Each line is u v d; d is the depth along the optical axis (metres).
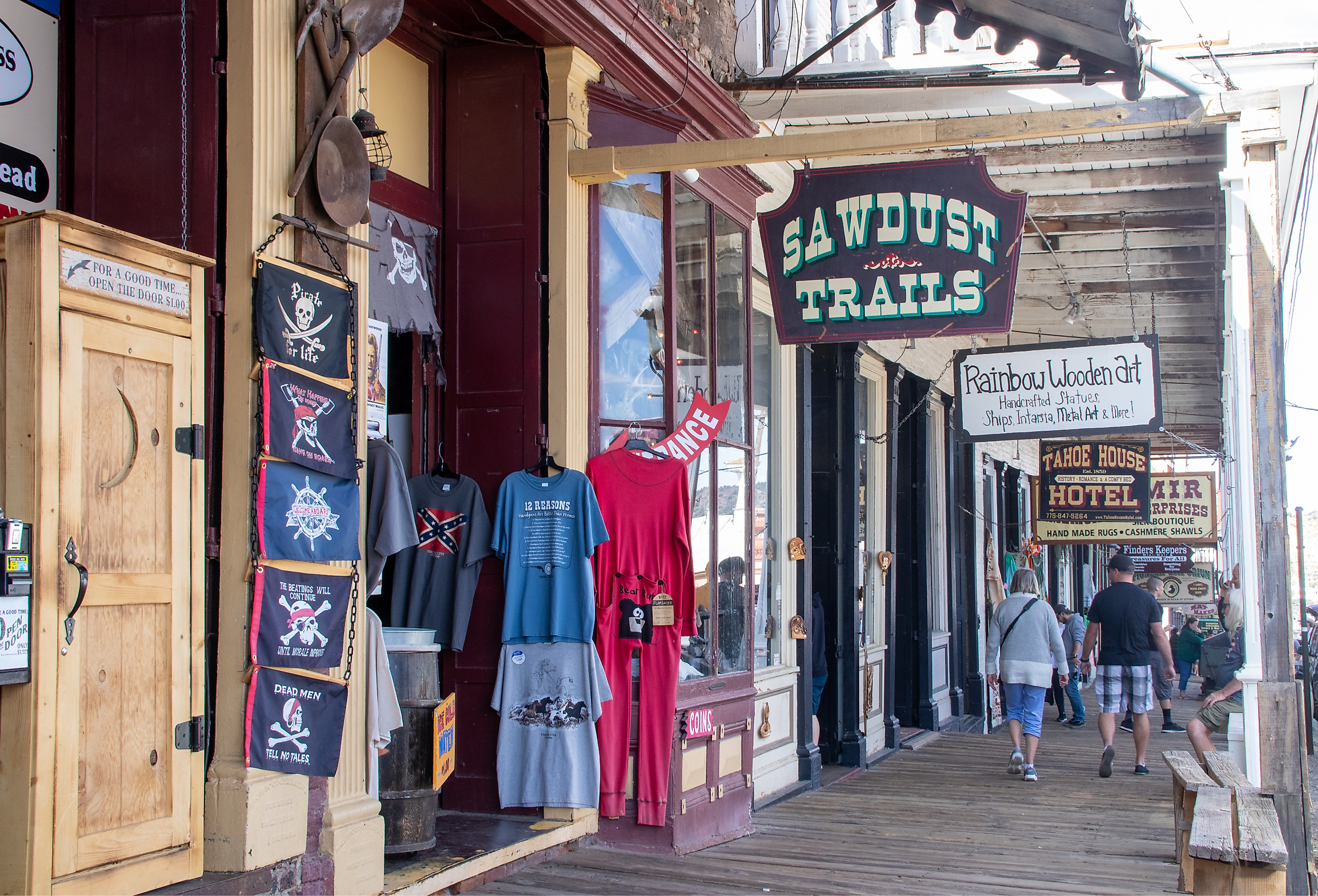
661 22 7.09
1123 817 7.87
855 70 7.52
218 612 4.03
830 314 6.58
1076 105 7.28
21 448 3.32
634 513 6.16
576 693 5.80
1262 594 6.83
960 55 7.49
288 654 4.12
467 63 6.15
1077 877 5.92
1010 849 6.71
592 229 6.25
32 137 4.16
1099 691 10.06
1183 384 16.02
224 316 4.10
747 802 7.05
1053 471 14.41
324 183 4.36
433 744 5.14
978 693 14.49
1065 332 13.86
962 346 14.18
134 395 3.66
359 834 4.45
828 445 10.33
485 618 5.95
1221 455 10.12
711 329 7.13
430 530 5.86
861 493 11.37
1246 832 4.95
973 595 14.66
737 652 7.22
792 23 8.09
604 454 6.17
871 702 10.96
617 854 5.90
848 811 8.06
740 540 7.41
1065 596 23.83
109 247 3.57
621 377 6.37
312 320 4.30
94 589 3.48
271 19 4.23
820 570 10.30
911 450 12.90
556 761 5.79
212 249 4.11
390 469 5.06
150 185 4.18
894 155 8.70
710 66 7.79
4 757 3.28
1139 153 8.31
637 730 6.11
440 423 6.09
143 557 3.67
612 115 6.33
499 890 5.12
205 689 3.92
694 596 6.34
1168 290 11.62
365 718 4.61
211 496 4.06
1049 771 10.20
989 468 16.44
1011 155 8.45
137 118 4.21
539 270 5.98
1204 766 6.87
